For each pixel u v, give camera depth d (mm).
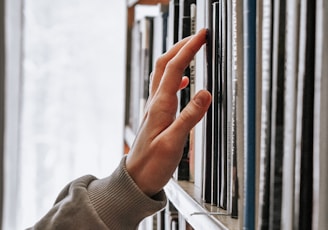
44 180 2367
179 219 956
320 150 346
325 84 344
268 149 384
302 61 356
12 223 2342
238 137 490
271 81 382
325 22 344
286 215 369
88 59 2377
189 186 823
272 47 382
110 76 2389
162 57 646
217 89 632
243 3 474
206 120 676
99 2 2373
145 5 1700
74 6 2361
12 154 2328
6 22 2297
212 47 633
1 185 2314
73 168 2381
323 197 347
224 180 613
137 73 1560
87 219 627
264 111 387
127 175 615
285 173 369
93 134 2385
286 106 367
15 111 2324
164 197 638
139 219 634
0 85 2301
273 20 382
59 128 2369
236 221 555
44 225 648
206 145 678
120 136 2383
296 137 360
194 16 846
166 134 585
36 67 2352
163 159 593
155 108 595
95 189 648
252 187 435
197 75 807
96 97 2385
